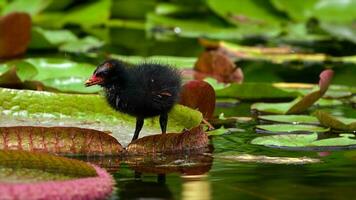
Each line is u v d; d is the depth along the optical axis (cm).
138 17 2567
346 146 1045
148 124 1114
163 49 2027
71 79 1385
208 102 1193
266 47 2156
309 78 1691
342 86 1551
